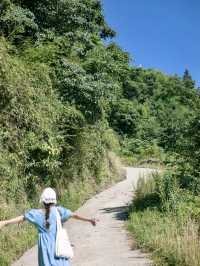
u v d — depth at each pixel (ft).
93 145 89.30
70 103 71.97
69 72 71.46
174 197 55.57
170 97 366.43
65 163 72.95
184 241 37.32
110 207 73.05
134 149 199.52
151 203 62.13
